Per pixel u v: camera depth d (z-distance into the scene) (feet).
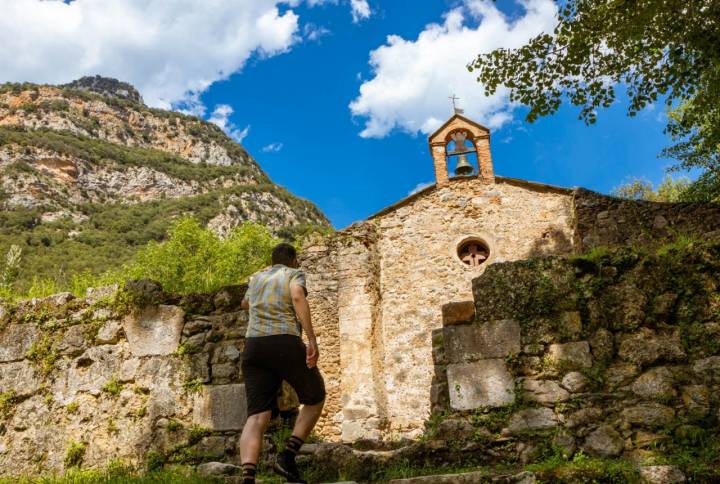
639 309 14.70
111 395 18.34
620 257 15.46
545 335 14.92
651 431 13.15
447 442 14.28
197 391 17.69
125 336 19.07
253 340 12.48
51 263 196.85
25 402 19.03
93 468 17.38
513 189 50.88
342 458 14.66
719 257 14.71
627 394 13.76
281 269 13.35
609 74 27.61
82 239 256.52
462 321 15.67
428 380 45.11
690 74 27.09
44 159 369.30
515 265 15.89
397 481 12.47
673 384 13.56
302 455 15.17
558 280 15.43
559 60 27.78
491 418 14.37
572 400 14.05
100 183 395.34
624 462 12.28
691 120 31.94
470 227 50.21
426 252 49.93
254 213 320.50
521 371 14.76
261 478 14.34
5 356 19.83
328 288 48.26
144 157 442.91
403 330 47.39
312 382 12.50
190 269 89.15
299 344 12.56
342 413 42.96
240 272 90.74
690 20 25.03
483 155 52.70
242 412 17.06
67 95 501.97
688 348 13.94
